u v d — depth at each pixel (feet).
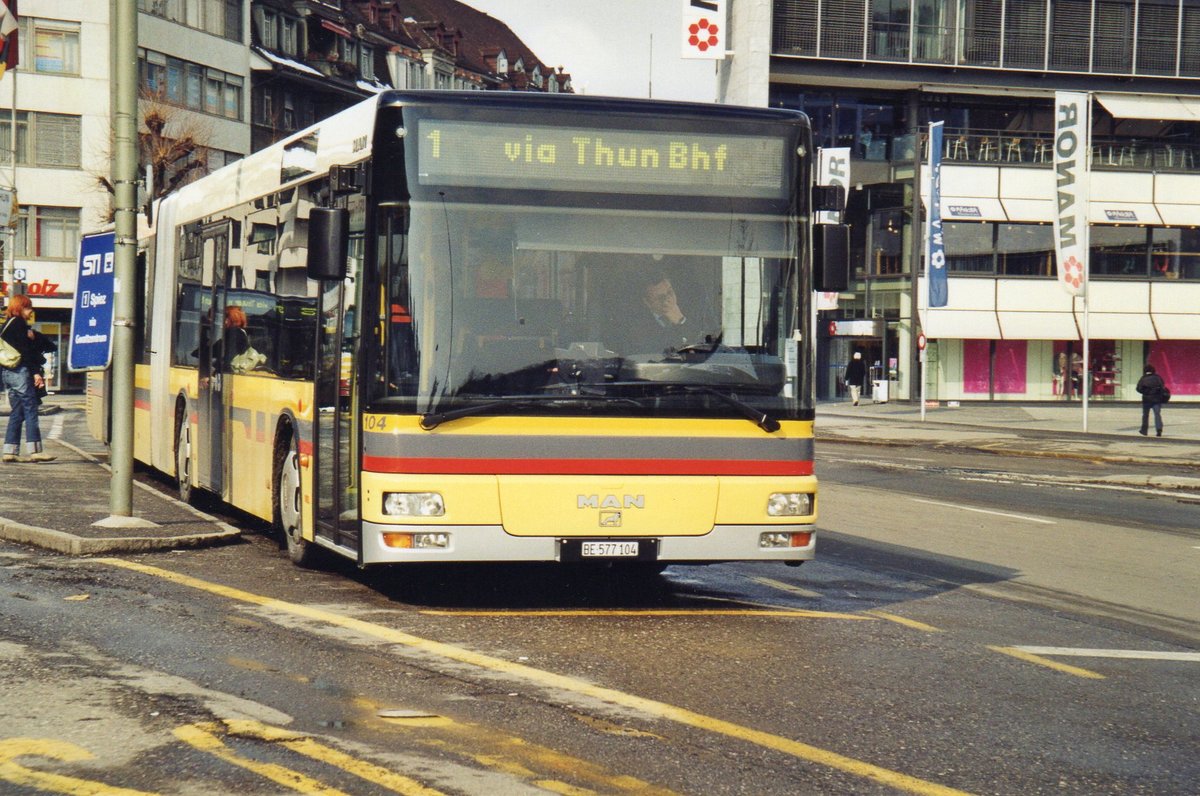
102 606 30.07
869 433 120.67
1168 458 93.30
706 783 18.66
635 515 30.73
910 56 181.47
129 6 40.98
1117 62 185.57
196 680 23.45
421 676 24.32
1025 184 184.14
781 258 31.96
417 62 295.48
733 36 180.86
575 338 30.81
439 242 30.42
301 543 36.58
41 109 198.90
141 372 60.03
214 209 47.37
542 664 25.75
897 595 36.35
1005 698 24.64
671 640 28.63
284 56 240.94
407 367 30.14
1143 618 34.55
